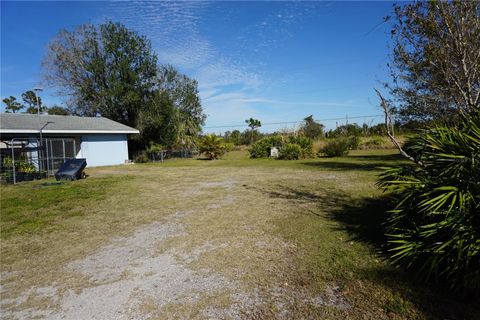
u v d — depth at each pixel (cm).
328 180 1031
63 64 2661
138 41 2639
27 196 897
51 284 336
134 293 307
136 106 2622
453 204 278
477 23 412
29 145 1594
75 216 637
